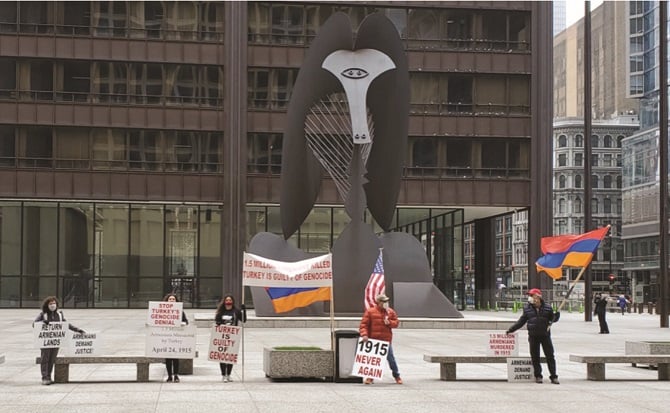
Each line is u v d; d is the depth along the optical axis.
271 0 51.16
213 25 50.78
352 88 29.17
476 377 16.02
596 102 129.75
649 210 96.06
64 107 49.28
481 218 61.25
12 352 20.78
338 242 30.50
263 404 12.19
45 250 49.59
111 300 49.84
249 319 29.44
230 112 50.06
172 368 15.85
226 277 49.34
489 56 52.06
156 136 50.06
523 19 52.78
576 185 127.31
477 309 54.56
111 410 11.58
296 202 30.98
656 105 95.25
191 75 50.53
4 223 49.41
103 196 49.22
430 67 51.75
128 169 49.56
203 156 50.31
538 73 52.12
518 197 51.75
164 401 12.45
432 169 51.62
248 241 51.19
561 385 14.88
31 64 49.41
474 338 26.16
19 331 28.77
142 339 24.86
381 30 29.55
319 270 15.30
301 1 51.31
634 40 109.81
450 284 53.75
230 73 50.31
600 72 127.94
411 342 24.44
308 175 30.78
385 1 51.78
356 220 30.41
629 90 110.75
